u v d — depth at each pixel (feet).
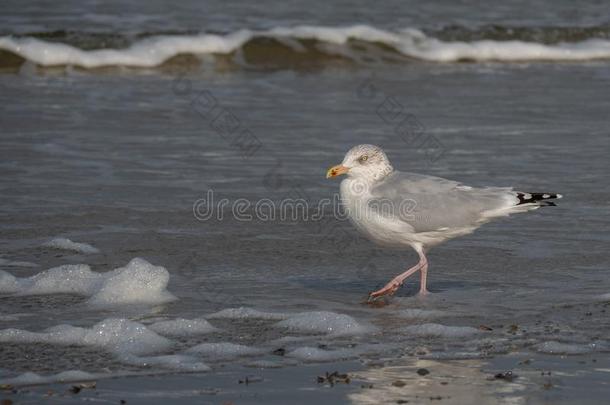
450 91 86.89
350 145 68.33
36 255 46.16
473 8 122.21
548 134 71.56
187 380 31.63
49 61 93.09
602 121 75.97
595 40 110.63
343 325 37.09
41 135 68.74
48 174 60.08
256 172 61.93
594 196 57.11
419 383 31.60
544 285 42.96
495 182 59.11
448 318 38.47
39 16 106.63
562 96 85.25
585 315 38.75
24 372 32.01
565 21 117.29
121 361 33.19
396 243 42.47
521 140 69.72
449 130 72.49
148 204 55.06
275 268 45.47
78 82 87.10
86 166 62.13
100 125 72.28
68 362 32.99
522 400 30.30
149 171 61.62
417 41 105.70
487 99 83.71
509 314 38.96
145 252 47.14
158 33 101.24
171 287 42.09
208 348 34.50
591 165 63.46
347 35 104.47
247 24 108.06
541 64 102.73
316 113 77.71
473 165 63.05
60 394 30.19
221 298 40.75
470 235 50.67
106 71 92.73
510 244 49.16
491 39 109.19
